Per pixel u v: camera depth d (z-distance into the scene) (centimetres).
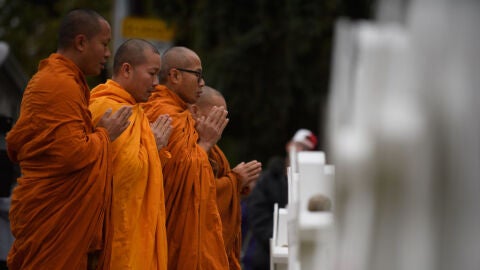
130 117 845
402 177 321
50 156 757
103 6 3428
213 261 912
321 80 2292
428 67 320
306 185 595
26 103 765
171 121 902
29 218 767
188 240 899
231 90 2342
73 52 801
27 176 770
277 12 2297
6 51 2142
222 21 2352
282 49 2297
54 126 753
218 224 925
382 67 329
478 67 318
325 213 445
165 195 903
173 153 910
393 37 329
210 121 977
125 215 812
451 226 318
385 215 324
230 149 2666
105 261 799
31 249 769
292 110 2378
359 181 331
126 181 815
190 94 984
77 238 769
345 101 340
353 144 334
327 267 408
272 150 2450
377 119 326
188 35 2572
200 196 910
